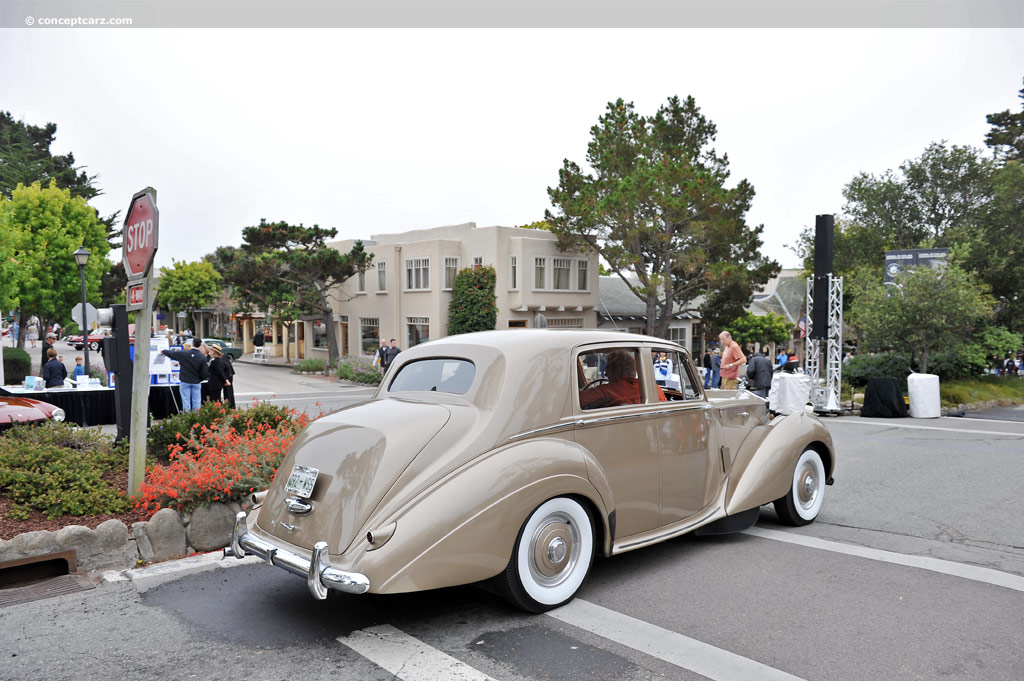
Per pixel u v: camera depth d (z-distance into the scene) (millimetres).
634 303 37781
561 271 32156
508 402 3990
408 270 32625
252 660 3533
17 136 54656
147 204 5570
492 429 3891
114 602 4324
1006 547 5316
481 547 3615
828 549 5277
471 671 3371
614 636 3746
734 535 5699
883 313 17641
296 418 7730
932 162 29375
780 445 5590
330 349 33906
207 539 5352
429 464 3686
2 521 5082
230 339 51250
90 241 36125
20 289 33406
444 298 31047
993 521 6102
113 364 7195
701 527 5168
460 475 3668
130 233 5918
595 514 4312
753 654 3500
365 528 3531
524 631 3826
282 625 3963
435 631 3848
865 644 3594
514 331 4605
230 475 5578
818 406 15555
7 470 5492
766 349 37656
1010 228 25250
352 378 28078
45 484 5418
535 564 3977
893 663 3379
